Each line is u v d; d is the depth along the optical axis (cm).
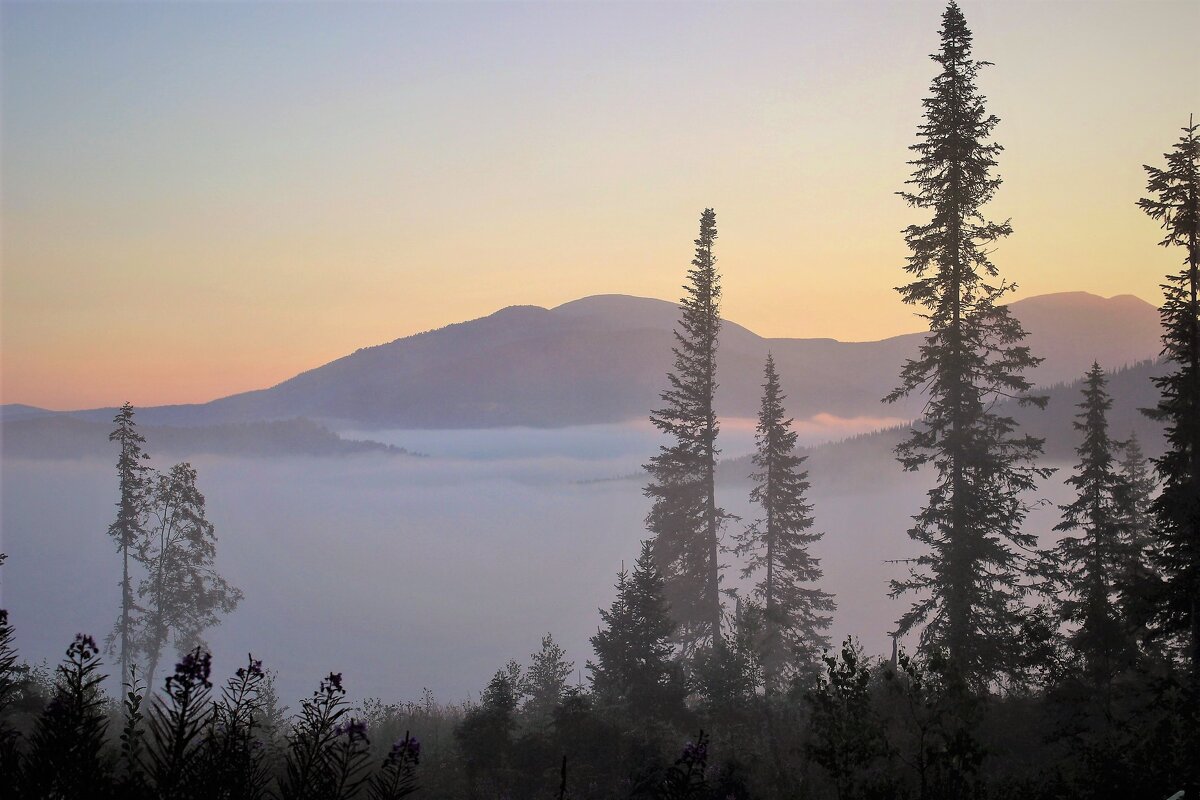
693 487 4288
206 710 512
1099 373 3400
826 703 1043
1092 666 2480
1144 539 3438
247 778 513
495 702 2059
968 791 1017
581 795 1642
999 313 2714
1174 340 2664
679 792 720
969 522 2678
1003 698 2758
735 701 2272
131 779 482
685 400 4353
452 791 1736
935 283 2770
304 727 549
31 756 480
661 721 2119
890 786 1020
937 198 2777
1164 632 2381
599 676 2484
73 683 507
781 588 4244
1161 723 1311
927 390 2845
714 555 4244
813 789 1511
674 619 4144
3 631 589
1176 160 2683
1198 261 2639
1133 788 1145
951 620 2609
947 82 2742
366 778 544
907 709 1395
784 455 4353
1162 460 2598
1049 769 1394
